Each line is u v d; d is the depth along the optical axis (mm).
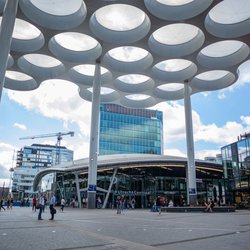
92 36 28594
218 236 8969
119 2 23609
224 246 7078
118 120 88000
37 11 25875
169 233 9758
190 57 31828
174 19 25234
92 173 31484
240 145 40469
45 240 7898
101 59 33594
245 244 7395
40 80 38500
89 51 33125
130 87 40906
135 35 28734
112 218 17719
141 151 88688
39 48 30750
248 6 24984
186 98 37688
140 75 38438
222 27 27703
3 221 14391
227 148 43594
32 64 36562
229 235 9227
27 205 47750
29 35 30562
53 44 31375
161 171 50562
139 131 90312
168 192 50625
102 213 24219
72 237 8578
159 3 24906
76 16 26359
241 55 32125
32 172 123688
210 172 52750
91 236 8828
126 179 48688
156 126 94062
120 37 29266
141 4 23703
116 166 42906
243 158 39531
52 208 16125
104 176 47500
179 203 50500
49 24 26609
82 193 46469
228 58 33250
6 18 17531
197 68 34312
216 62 33812
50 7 25797
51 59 35969
